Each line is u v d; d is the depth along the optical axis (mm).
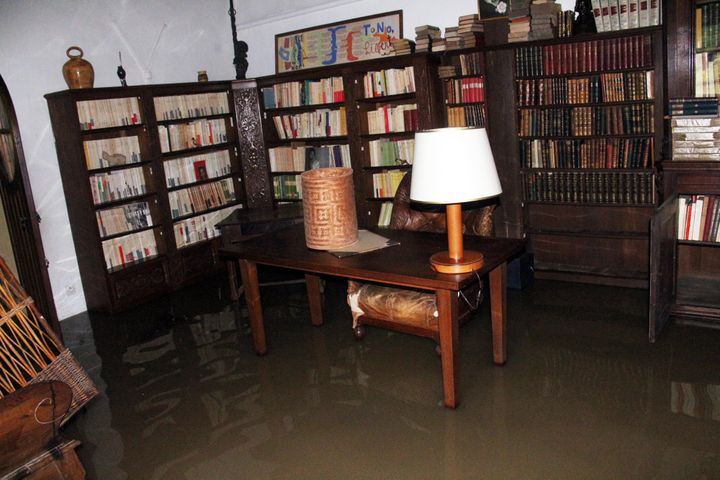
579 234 4555
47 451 2375
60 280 4773
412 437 2703
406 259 3006
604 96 4207
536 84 4441
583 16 4125
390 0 5152
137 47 5324
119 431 2965
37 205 4598
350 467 2516
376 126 5027
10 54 4391
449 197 2555
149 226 5059
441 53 4652
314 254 3232
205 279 5500
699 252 3918
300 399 3150
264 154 5766
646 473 2311
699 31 3531
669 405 2795
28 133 4523
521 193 4680
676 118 3428
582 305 4145
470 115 4695
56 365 2959
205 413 3078
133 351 3982
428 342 3768
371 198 5191
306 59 5664
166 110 5141
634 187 4258
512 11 4355
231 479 2498
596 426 2668
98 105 4621
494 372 3277
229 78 6297
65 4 4734
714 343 3398
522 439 2613
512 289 4562
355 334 3852
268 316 4445
